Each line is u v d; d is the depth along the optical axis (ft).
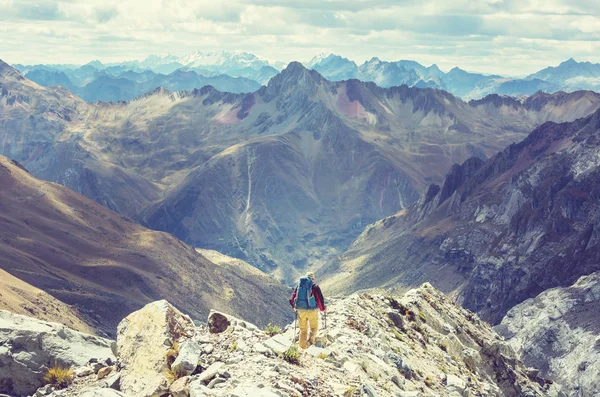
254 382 54.65
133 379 60.13
